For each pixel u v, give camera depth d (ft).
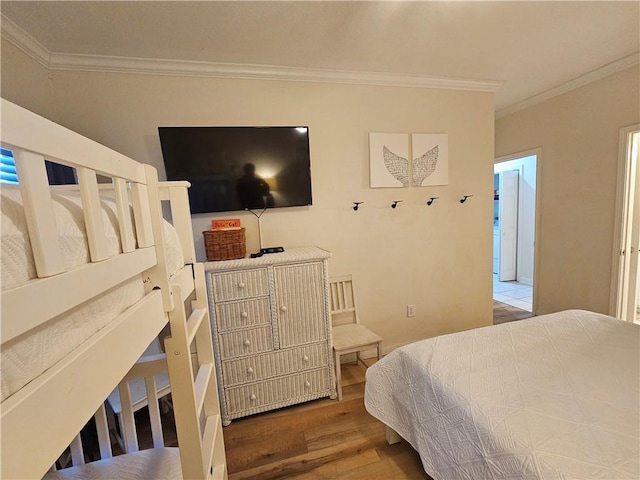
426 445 4.06
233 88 6.88
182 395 3.09
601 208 8.74
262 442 5.66
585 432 2.90
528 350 4.58
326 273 6.48
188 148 6.42
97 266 1.74
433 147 8.45
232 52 6.24
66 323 1.55
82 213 1.88
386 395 4.99
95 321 1.80
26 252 1.34
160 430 4.11
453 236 8.99
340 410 6.48
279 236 7.50
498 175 16.93
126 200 2.25
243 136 6.68
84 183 1.74
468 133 8.79
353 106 7.73
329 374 6.73
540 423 3.06
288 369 6.42
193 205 6.58
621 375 3.81
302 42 6.00
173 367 3.05
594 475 2.44
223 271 5.82
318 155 7.60
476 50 6.70
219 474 4.15
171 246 3.40
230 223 6.81
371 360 8.55
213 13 4.96
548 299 10.54
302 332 6.44
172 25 5.21
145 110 6.49
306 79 7.30
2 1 4.36
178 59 6.36
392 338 8.75
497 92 9.59
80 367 1.53
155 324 2.59
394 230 8.43
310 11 5.05
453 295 9.18
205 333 4.36
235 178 6.75
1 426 1.07
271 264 6.06
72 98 6.15
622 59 7.52
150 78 6.46
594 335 4.91
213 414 4.33
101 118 6.32
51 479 3.36
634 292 8.79
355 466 5.04
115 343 1.88
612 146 8.30
